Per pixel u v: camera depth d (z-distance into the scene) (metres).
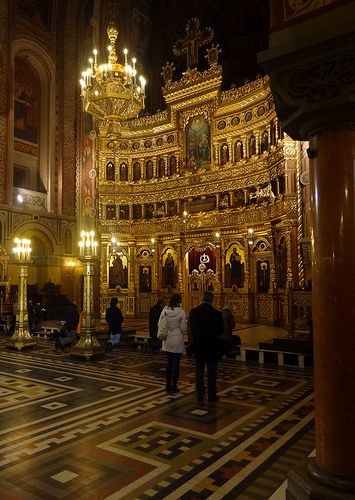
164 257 22.00
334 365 2.97
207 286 20.55
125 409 6.70
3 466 4.55
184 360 11.34
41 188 23.34
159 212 22.44
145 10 25.75
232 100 20.05
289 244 15.82
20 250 13.48
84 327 11.56
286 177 15.89
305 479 3.08
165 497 3.85
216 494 3.90
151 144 23.00
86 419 6.19
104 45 23.41
